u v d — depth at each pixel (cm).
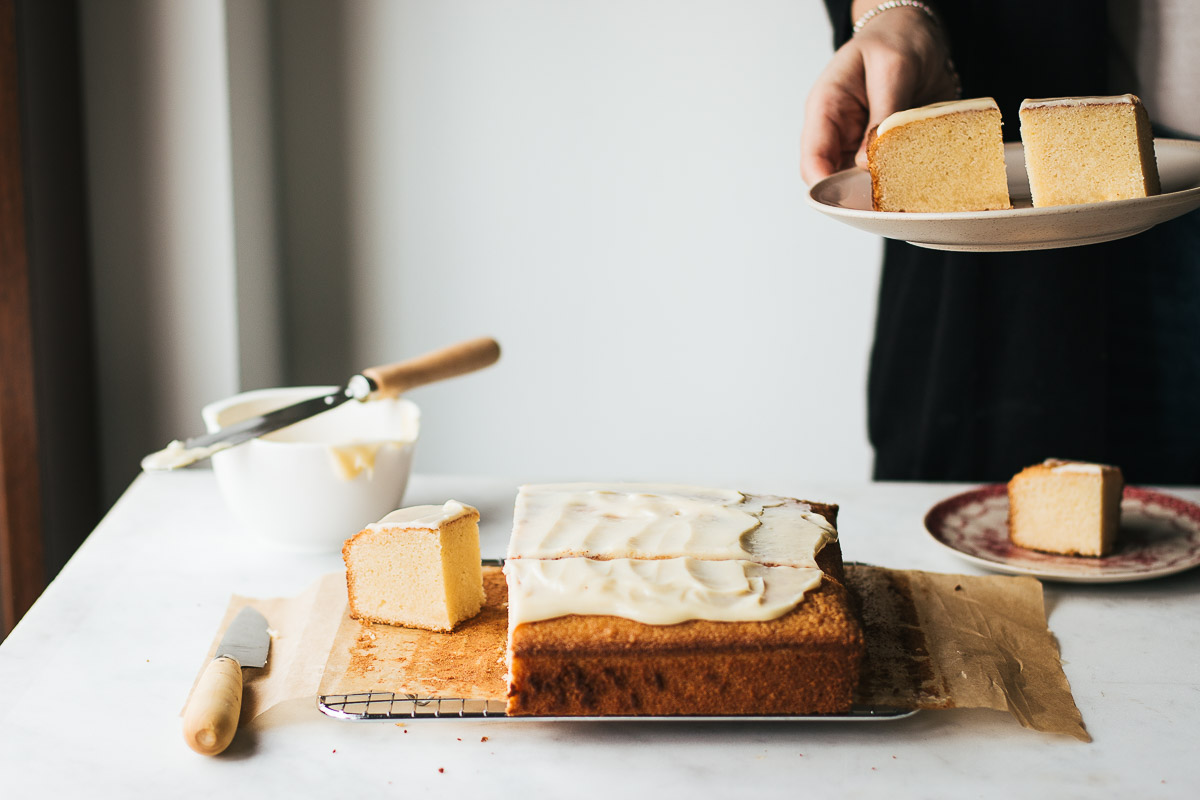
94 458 156
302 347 174
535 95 167
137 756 88
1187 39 123
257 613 99
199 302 154
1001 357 135
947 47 122
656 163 169
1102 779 87
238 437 108
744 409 175
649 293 172
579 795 86
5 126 133
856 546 111
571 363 175
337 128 169
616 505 100
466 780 87
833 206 95
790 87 166
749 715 89
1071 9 124
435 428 178
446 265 172
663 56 166
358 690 90
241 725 90
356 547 96
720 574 91
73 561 109
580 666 88
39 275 142
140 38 149
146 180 152
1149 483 136
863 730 90
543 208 170
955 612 98
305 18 166
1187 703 92
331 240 171
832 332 172
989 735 90
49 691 94
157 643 99
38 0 141
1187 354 132
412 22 166
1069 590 104
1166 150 103
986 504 116
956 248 95
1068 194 97
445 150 169
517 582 91
